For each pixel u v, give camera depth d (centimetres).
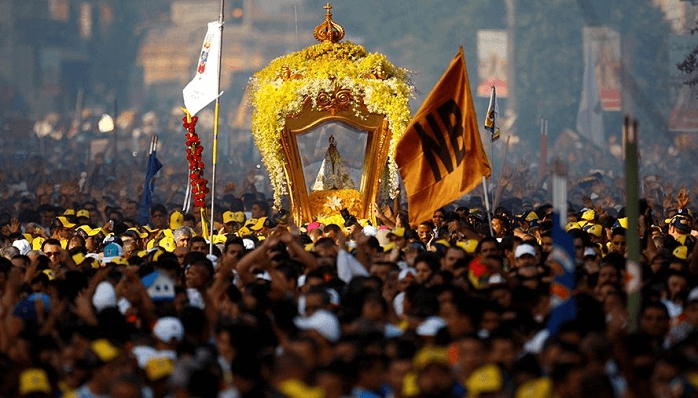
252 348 2588
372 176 5147
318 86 5019
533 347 2717
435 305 2942
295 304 2892
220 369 2395
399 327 3038
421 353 2438
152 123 16912
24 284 3444
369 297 2858
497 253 3606
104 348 2536
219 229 5528
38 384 2516
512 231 4956
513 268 3728
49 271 3941
